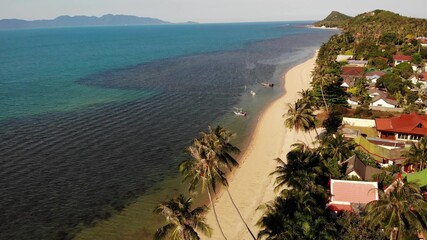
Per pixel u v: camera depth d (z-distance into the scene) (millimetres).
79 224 55344
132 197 62594
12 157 75750
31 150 79312
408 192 39406
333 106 103188
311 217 40375
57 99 121812
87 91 134125
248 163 74812
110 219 56562
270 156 77688
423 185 54344
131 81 153875
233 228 54469
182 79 159000
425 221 37750
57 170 70938
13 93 129875
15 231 53406
